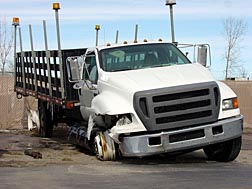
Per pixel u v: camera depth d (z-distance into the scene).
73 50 13.88
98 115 10.37
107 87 10.49
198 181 7.98
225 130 9.82
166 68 10.73
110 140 10.39
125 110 9.70
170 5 13.54
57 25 13.58
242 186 7.58
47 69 15.36
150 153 9.49
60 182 7.93
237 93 23.14
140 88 9.73
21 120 21.66
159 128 9.55
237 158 11.70
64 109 15.27
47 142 15.62
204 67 10.98
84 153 12.32
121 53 11.38
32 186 7.60
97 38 18.42
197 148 9.92
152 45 11.61
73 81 11.55
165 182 7.89
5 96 21.66
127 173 8.84
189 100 9.66
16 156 11.62
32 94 17.53
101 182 7.92
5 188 7.43
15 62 19.77
